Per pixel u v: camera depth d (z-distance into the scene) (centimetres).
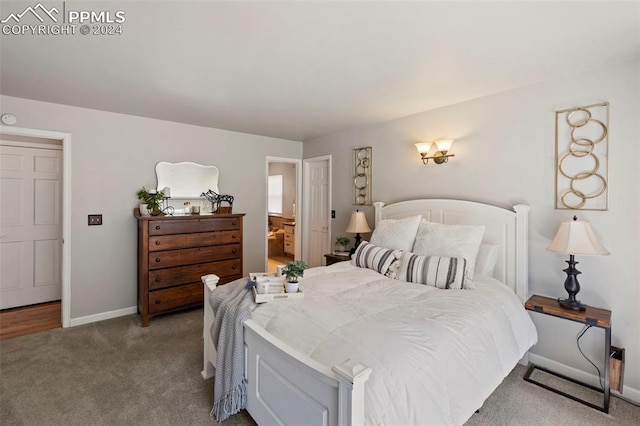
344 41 188
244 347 179
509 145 271
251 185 462
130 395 212
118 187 354
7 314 365
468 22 167
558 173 243
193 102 309
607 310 216
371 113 344
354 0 148
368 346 137
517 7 153
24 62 218
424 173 337
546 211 249
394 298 205
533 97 256
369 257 287
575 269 221
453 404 140
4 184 379
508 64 220
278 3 151
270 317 177
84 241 335
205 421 187
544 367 251
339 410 106
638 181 208
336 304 186
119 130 352
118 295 357
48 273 409
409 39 186
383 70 231
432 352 143
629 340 213
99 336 304
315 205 498
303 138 489
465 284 226
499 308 207
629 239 212
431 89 271
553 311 215
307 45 194
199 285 363
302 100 302
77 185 329
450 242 253
